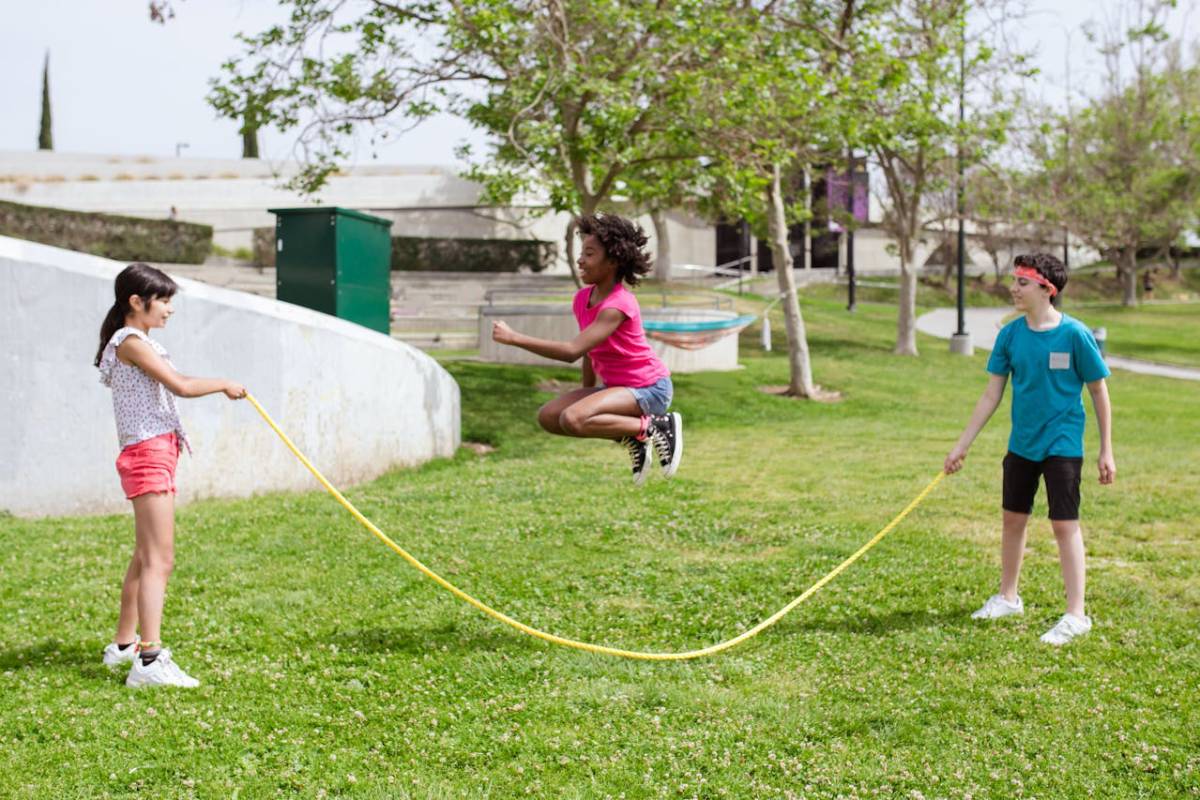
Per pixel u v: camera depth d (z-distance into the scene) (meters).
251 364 10.75
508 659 5.86
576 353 5.41
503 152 20.97
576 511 10.08
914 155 30.30
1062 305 55.53
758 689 5.45
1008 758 4.59
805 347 22.61
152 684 5.31
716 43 17.78
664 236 48.81
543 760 4.58
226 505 10.12
